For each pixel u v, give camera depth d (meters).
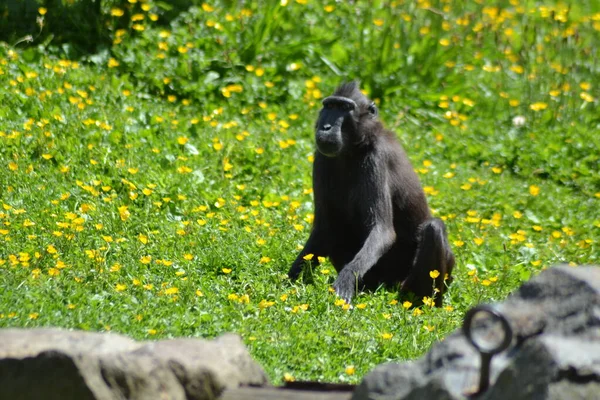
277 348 8.78
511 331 5.13
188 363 6.09
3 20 18.38
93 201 13.05
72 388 5.69
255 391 6.19
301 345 9.02
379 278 12.54
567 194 17.59
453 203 15.96
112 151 14.78
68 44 18.19
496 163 18.47
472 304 11.54
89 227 12.33
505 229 15.39
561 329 5.53
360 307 10.34
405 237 12.40
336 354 9.02
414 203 12.38
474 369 5.46
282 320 9.88
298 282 11.05
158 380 5.93
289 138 17.17
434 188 16.39
